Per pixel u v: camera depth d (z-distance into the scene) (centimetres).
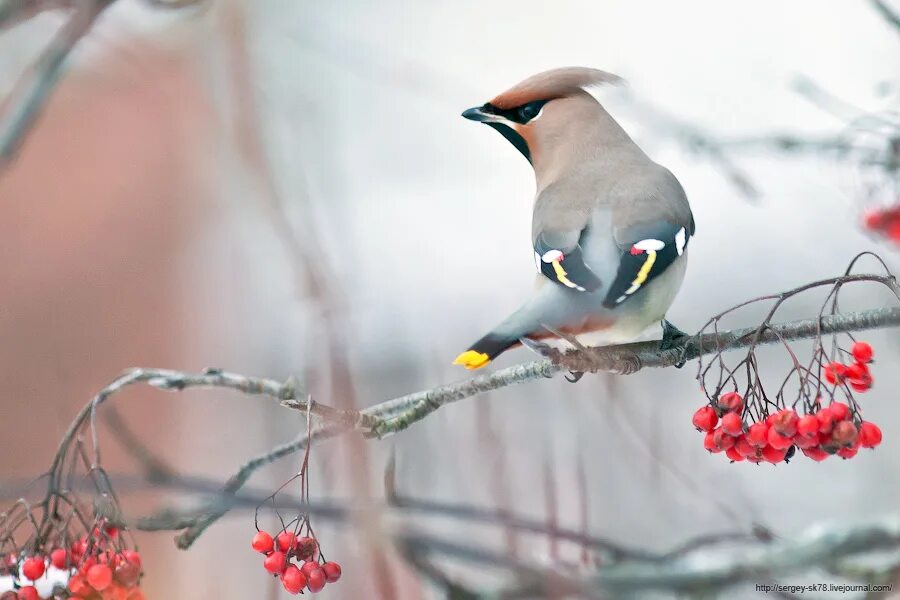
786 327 535
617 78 558
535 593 538
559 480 557
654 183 549
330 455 534
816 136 571
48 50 545
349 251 532
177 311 729
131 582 528
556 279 541
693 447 570
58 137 721
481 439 540
